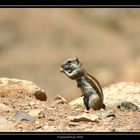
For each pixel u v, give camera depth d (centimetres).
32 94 1773
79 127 1474
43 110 1627
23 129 1455
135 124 1503
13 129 1454
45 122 1516
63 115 1583
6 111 1585
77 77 1670
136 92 1884
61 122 1514
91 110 1647
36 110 1595
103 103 1695
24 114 1530
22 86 1794
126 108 1664
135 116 1587
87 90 1670
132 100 1798
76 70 1664
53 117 1557
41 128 1470
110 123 1511
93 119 1509
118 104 1711
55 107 1673
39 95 1786
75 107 1700
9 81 1822
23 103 1688
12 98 1728
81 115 1544
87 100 1675
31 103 1683
